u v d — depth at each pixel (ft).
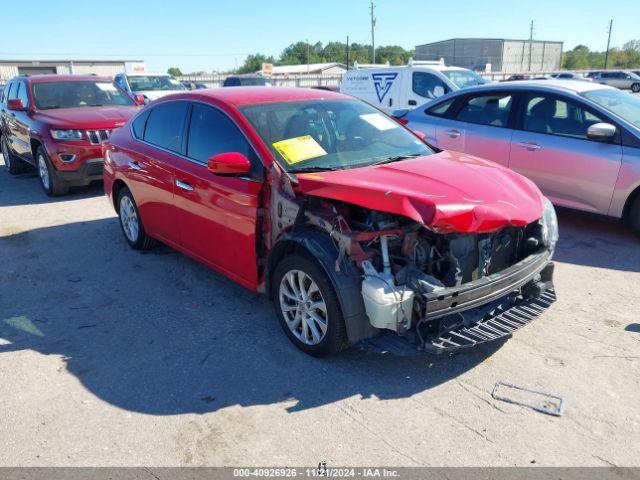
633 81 133.18
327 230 11.17
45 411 10.70
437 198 10.62
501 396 10.77
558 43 295.89
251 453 9.43
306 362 12.16
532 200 12.15
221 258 14.48
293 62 356.38
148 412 10.61
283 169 12.43
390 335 11.43
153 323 14.20
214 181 13.87
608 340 12.75
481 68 223.30
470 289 10.62
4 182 33.47
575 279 16.37
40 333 13.82
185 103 15.87
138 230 18.86
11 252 20.06
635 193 18.84
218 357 12.46
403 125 16.14
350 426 10.03
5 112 33.99
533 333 13.14
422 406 10.53
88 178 27.84
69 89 31.83
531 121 21.45
